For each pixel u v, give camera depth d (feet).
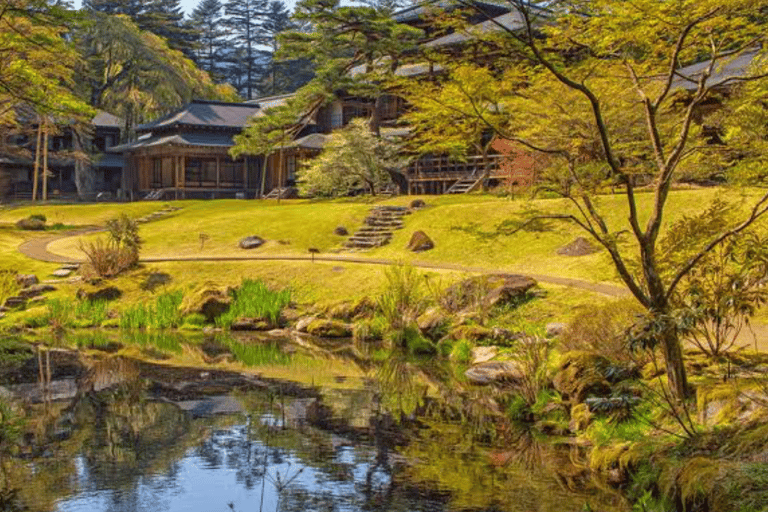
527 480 39.19
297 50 153.99
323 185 162.71
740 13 42.34
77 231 149.38
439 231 110.63
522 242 100.27
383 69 143.74
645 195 100.27
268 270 104.73
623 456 38.81
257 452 44.45
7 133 207.72
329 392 59.52
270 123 160.35
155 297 101.50
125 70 260.01
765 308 63.87
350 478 39.91
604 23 44.60
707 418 39.73
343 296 94.84
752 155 46.70
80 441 46.44
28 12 81.82
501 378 62.03
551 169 48.60
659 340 43.21
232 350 79.05
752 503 28.81
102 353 77.15
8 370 68.33
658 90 55.36
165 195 222.48
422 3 50.37
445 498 36.91
